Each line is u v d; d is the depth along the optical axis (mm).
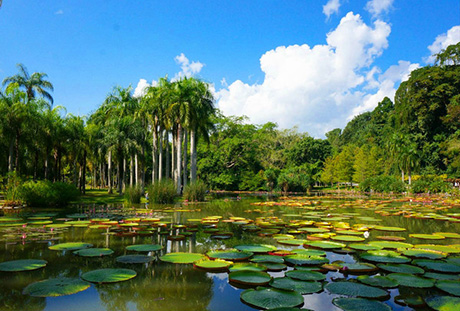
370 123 78125
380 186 42844
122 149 27812
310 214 14727
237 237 8727
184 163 28719
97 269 5434
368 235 9070
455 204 21500
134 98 30938
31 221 11289
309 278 4875
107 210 15711
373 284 4641
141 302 4062
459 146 42719
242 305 3949
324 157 69625
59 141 27000
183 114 25328
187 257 6281
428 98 48625
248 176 48500
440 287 4480
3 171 24453
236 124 51812
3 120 19922
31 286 4559
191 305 3969
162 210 16219
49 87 27969
